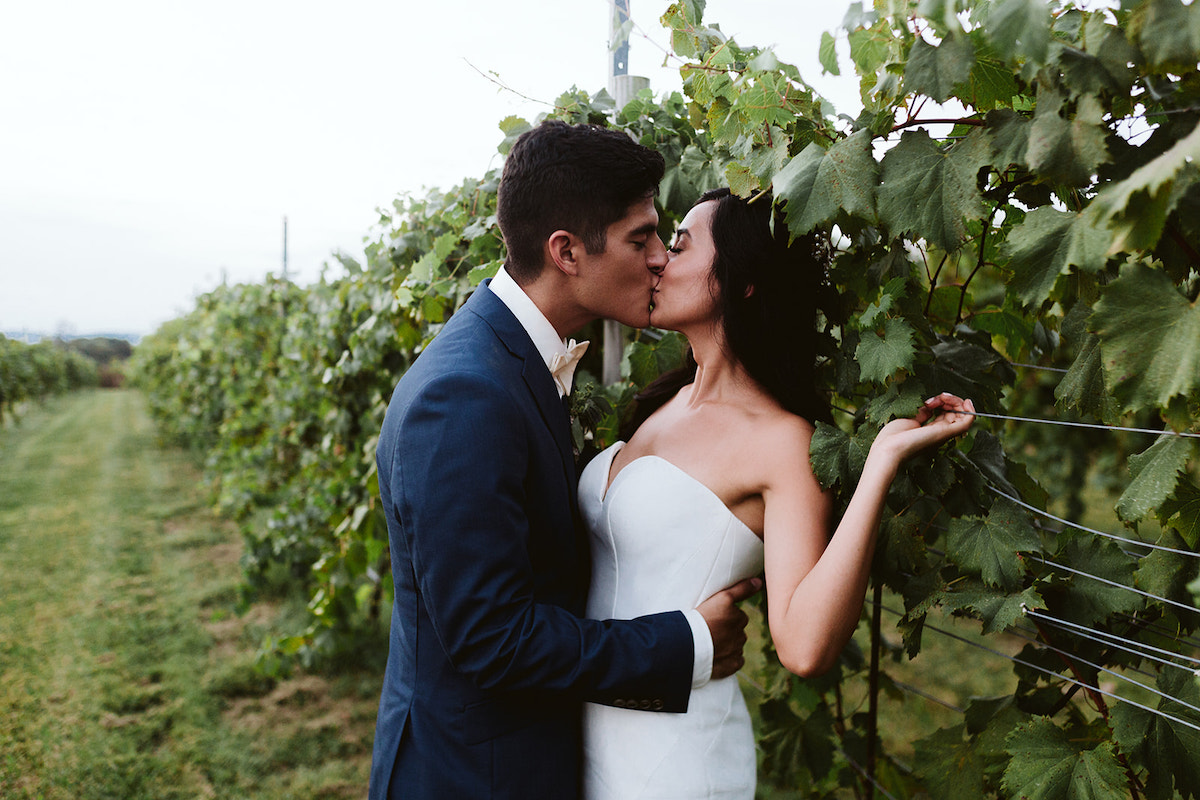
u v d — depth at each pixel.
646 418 1.69
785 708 2.11
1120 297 0.78
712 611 1.21
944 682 3.98
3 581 6.43
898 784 1.98
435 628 1.14
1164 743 1.04
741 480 1.24
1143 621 1.16
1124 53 0.80
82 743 3.75
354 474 4.23
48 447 15.38
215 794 3.34
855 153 1.05
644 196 1.30
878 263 1.30
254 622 5.39
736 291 1.31
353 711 4.07
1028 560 1.20
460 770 1.19
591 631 1.13
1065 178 0.84
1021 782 1.09
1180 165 0.66
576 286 1.30
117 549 7.40
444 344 1.25
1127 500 0.98
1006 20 0.81
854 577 1.04
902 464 1.24
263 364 7.41
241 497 6.82
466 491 1.10
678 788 1.20
